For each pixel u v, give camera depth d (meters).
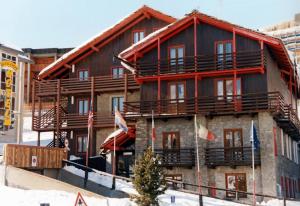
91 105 37.84
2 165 25.16
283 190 33.28
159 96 33.94
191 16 33.72
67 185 24.17
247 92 32.41
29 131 53.38
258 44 32.50
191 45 34.22
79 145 40.47
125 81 38.09
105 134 39.78
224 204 25.69
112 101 39.81
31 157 26.78
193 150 32.22
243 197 30.77
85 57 40.94
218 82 33.22
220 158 31.48
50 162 27.98
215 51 33.47
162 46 34.81
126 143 35.59
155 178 21.81
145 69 34.69
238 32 32.78
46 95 40.75
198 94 33.47
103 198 22.88
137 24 39.84
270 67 34.50
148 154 22.41
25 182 24.66
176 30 34.47
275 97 31.39
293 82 43.44
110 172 35.75
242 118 31.92
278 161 32.16
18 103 45.50
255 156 30.84
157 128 33.53
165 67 34.22
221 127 32.22
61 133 42.06
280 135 34.38
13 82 45.31
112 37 40.22
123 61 35.31
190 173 32.16
